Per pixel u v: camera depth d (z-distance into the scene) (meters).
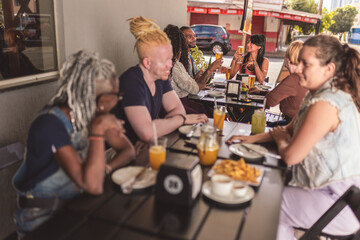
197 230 1.13
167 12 4.84
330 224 1.76
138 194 1.35
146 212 1.22
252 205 1.30
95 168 1.30
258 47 4.88
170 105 2.44
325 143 1.67
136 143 2.01
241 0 13.23
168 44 2.04
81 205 1.26
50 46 2.51
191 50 4.67
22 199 1.45
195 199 1.32
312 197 1.74
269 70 11.15
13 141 2.20
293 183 1.81
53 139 1.32
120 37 3.51
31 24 2.43
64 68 1.38
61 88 1.37
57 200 1.40
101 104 1.40
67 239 1.06
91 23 2.97
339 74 1.65
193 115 2.44
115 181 1.41
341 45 1.67
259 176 1.52
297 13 17.69
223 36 15.62
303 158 1.65
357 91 1.68
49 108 1.38
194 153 1.80
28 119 2.31
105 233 1.10
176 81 3.42
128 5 3.63
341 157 1.65
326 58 1.63
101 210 1.23
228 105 3.38
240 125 2.44
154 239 1.08
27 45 2.41
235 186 1.36
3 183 2.01
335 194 1.73
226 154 1.83
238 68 4.91
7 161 1.88
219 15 21.09
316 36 1.68
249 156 1.75
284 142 1.91
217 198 1.30
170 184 1.26
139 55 2.07
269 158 1.80
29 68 2.38
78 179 1.30
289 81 2.96
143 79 2.10
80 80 1.33
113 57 3.40
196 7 13.79
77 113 1.36
